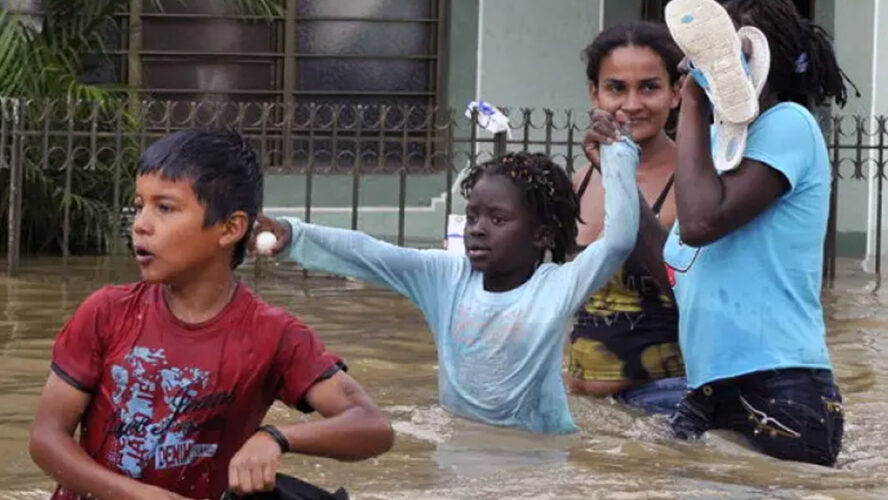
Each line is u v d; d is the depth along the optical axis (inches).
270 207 791.7
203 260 199.6
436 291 327.3
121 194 690.8
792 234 295.1
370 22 817.5
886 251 764.0
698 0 284.5
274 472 186.2
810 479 284.5
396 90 821.2
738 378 298.4
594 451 303.0
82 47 739.4
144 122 653.3
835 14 766.5
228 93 811.4
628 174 305.6
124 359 200.1
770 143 291.0
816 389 297.0
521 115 810.2
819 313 303.0
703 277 301.9
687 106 296.0
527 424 318.7
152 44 801.6
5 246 685.3
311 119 660.7
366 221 804.6
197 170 197.8
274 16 799.1
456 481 274.5
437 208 807.1
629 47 349.4
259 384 201.0
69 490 201.5
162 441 199.6
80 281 582.9
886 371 425.4
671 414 338.6
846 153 761.0
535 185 316.2
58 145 667.4
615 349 350.9
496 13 808.9
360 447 195.8
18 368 388.5
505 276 319.0
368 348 438.6
